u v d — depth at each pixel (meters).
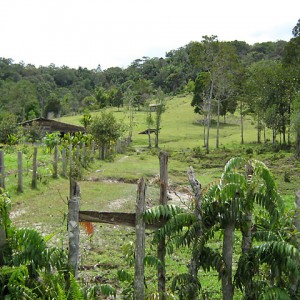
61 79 151.12
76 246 6.38
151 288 7.89
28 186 18.31
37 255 6.45
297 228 6.54
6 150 33.69
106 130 35.22
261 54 124.06
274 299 5.71
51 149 30.53
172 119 82.12
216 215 6.08
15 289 5.95
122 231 12.93
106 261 10.18
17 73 135.12
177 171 31.86
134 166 30.42
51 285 6.29
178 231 6.01
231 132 70.25
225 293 6.16
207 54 54.19
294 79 49.03
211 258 6.07
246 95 56.72
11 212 14.69
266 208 6.19
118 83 143.62
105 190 19.97
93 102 115.38
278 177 28.48
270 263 5.96
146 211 5.94
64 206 15.70
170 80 124.88
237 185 5.90
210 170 33.00
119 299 7.75
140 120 81.62
